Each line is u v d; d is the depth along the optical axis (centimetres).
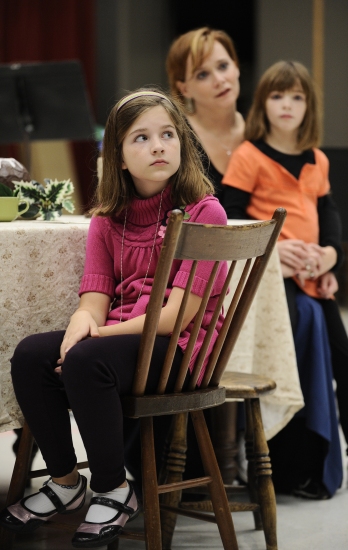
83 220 469
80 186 1520
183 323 362
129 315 375
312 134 578
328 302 565
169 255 316
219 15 1639
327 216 589
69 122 820
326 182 594
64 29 1526
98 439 328
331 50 1598
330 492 528
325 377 530
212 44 600
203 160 563
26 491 531
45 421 349
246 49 1630
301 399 493
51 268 392
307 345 536
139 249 383
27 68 796
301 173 571
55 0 1520
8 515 357
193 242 322
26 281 382
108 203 390
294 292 548
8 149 1476
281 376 496
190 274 331
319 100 584
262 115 580
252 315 484
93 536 327
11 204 433
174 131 376
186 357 348
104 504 333
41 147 1484
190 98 625
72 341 346
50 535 445
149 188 386
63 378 328
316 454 533
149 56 1656
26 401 348
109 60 1584
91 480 336
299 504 518
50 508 358
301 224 565
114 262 393
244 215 569
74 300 404
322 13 1585
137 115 372
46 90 808
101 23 1575
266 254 363
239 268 474
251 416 438
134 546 431
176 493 412
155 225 384
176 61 618
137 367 337
